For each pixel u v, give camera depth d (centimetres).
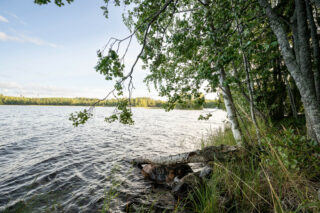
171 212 325
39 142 1105
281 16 515
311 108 321
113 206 362
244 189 309
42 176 535
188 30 393
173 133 1550
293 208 240
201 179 390
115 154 816
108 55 301
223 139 829
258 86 842
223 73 528
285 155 262
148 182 490
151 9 415
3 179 513
